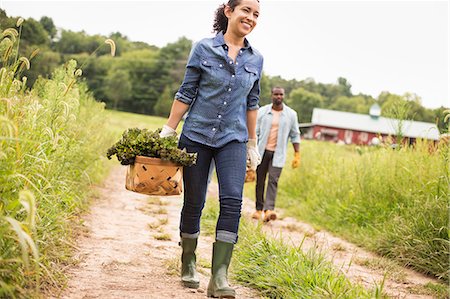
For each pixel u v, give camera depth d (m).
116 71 88.06
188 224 4.76
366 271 6.20
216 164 4.61
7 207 3.43
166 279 4.92
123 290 4.41
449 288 5.56
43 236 4.28
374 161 9.61
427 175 7.94
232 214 4.44
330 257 6.77
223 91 4.55
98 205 8.73
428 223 6.74
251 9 4.63
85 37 84.19
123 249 5.86
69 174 6.77
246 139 4.65
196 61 4.61
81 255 5.32
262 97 79.44
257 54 4.75
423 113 46.75
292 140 9.70
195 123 4.59
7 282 3.52
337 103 106.50
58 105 5.17
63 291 4.15
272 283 4.84
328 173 11.41
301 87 107.69
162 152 4.25
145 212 8.77
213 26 4.94
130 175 4.43
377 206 8.65
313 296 4.38
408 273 6.27
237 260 5.46
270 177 9.20
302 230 8.67
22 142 3.94
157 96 93.44
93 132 9.75
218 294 4.34
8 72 4.09
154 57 100.19
